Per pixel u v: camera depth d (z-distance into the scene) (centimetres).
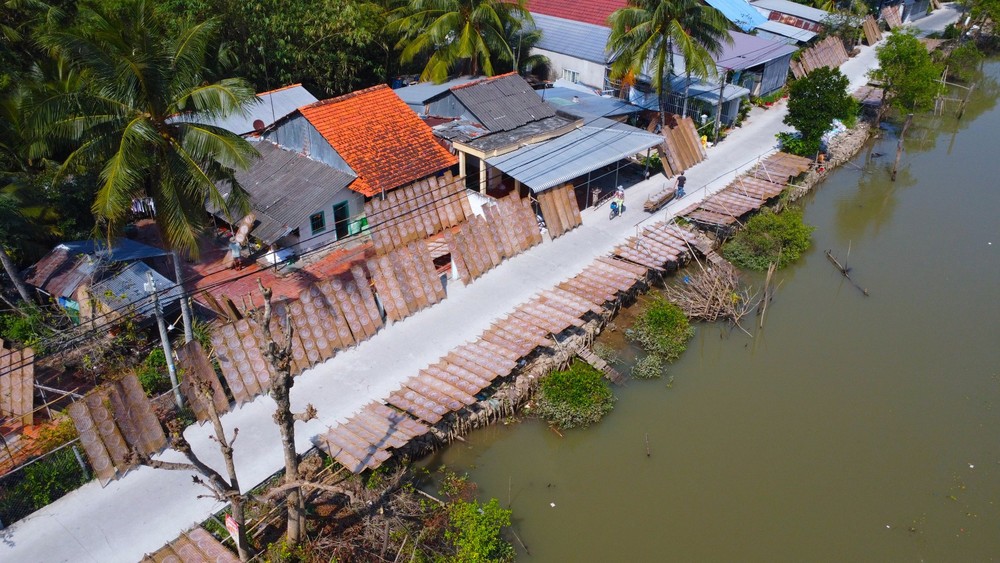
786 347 3209
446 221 3881
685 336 3206
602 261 3528
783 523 2395
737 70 5206
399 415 2552
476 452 2630
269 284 3400
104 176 2267
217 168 2616
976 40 7531
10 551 2088
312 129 3866
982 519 2419
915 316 3403
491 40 4656
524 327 3034
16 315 2973
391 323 3103
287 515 2166
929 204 4462
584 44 5325
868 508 2453
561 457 2631
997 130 5644
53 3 4006
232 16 4450
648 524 2381
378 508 2239
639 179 4434
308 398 2677
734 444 2703
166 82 2336
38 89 2972
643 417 2817
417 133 4072
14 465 2334
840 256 3888
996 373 3045
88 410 2248
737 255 3816
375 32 5009
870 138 5431
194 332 2908
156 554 2056
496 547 2223
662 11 4181
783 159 4634
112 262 3069
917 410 2862
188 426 2552
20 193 3167
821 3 7019
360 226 3875
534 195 3919
